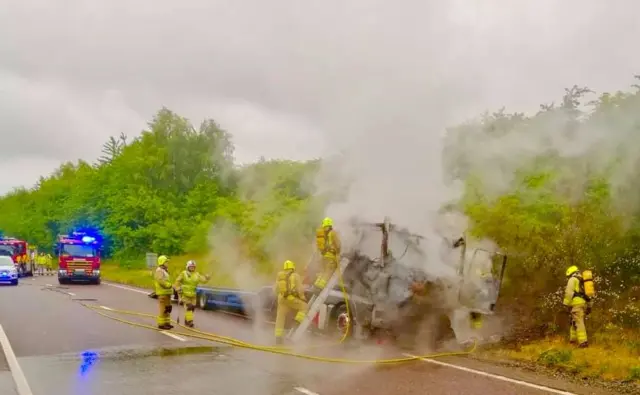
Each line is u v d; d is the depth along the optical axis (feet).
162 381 25.62
